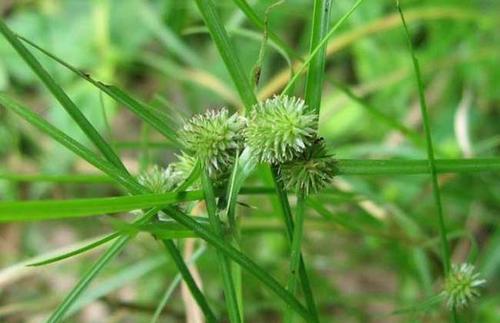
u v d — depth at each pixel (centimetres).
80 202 12
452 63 29
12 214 12
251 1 28
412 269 25
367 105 21
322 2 15
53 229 32
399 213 23
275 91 27
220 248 14
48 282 31
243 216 25
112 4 35
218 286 26
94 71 34
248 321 28
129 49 34
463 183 27
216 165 14
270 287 15
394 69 31
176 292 28
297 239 15
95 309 30
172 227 15
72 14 35
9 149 33
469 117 29
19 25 35
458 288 16
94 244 14
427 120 16
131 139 35
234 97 30
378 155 29
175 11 30
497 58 30
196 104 33
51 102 33
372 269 29
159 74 34
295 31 34
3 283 25
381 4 31
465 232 21
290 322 16
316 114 15
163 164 31
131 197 13
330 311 28
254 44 32
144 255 28
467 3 31
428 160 16
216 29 15
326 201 21
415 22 31
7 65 34
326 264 26
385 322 28
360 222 22
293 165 14
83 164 32
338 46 27
